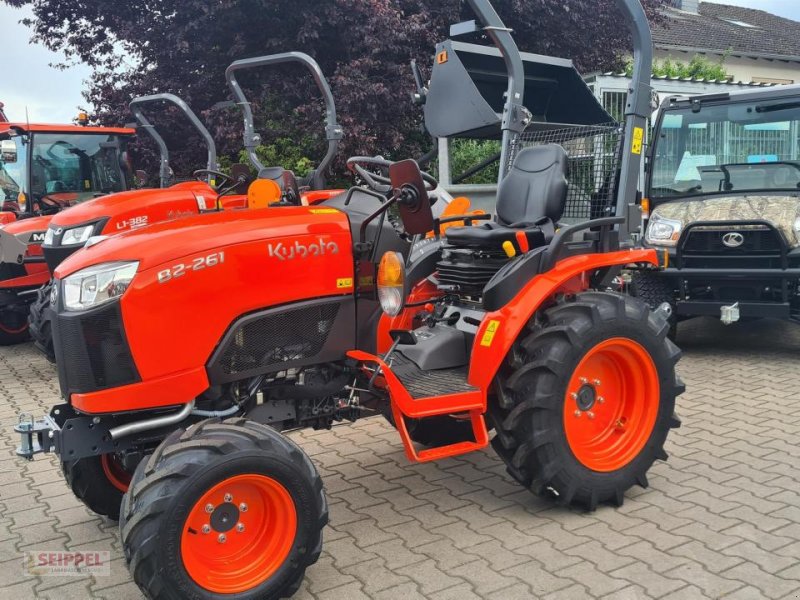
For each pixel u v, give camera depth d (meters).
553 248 3.65
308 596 2.93
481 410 3.49
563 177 4.00
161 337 2.96
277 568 2.82
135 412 2.99
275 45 10.59
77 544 3.47
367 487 4.00
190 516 2.67
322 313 3.32
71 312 2.94
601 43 12.55
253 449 2.77
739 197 6.60
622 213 4.05
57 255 6.73
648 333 3.70
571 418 3.58
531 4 11.29
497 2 11.34
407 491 3.94
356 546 3.33
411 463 4.33
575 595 2.86
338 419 3.59
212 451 2.72
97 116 11.82
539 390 3.42
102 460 3.53
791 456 4.22
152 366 2.96
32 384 6.45
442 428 4.09
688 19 22.05
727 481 3.90
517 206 4.07
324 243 3.29
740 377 5.93
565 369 3.45
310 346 3.31
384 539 3.39
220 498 2.78
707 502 3.65
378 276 3.24
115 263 2.94
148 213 6.83
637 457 3.68
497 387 3.54
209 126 10.93
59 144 8.45
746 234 6.23
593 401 3.69
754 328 7.80
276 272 3.18
